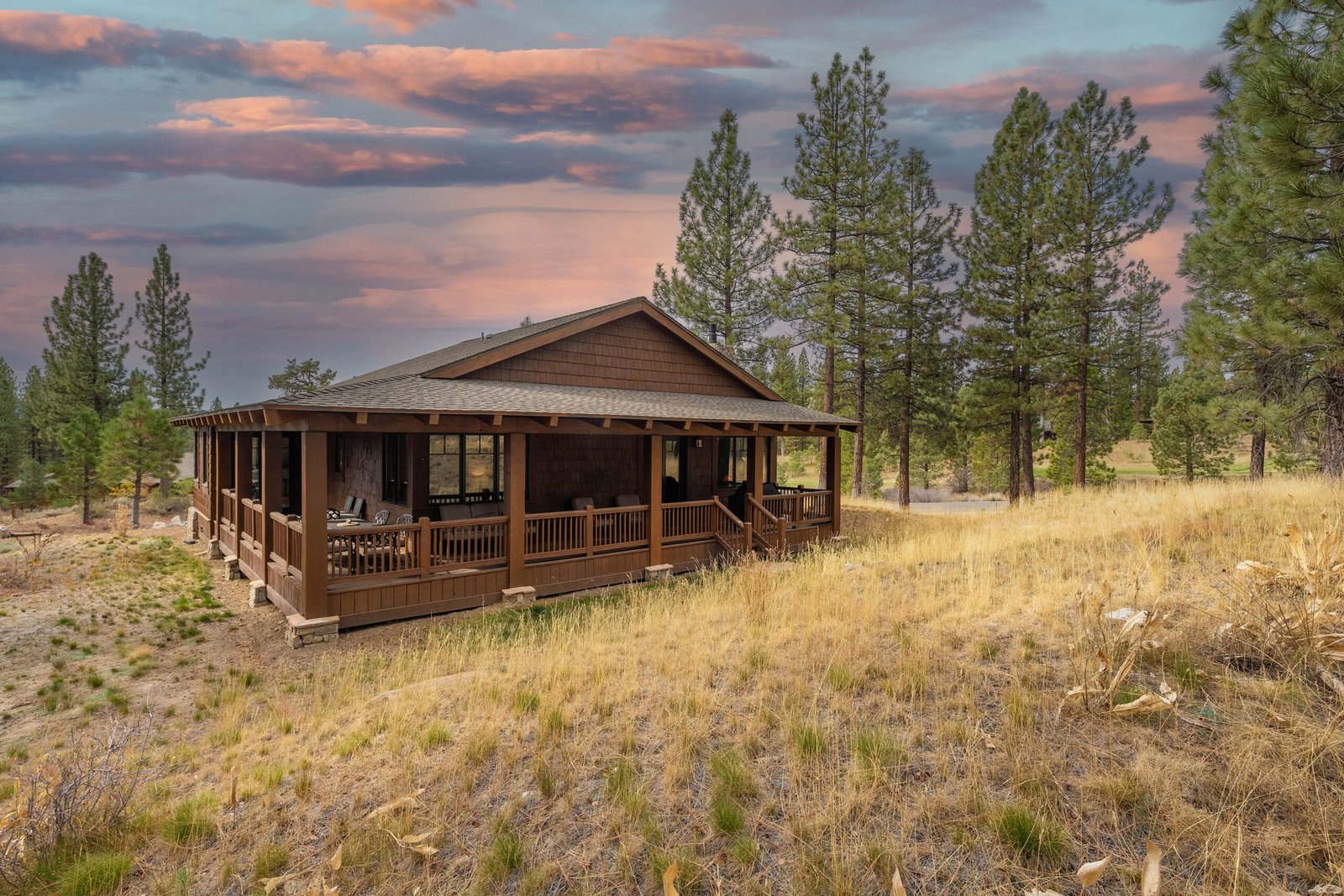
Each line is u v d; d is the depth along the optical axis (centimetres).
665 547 1331
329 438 1748
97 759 484
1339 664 425
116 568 1368
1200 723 383
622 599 996
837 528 1677
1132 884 284
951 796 350
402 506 1322
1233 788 327
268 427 987
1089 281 2322
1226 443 3019
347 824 405
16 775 525
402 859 366
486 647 776
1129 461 4725
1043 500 1744
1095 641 505
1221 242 1088
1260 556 680
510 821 385
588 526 1191
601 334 1470
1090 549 823
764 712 464
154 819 432
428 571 1008
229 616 1022
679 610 833
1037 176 2389
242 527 1313
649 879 327
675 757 420
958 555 942
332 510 1633
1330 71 685
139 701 704
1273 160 741
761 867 323
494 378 1306
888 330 2572
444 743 494
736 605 792
